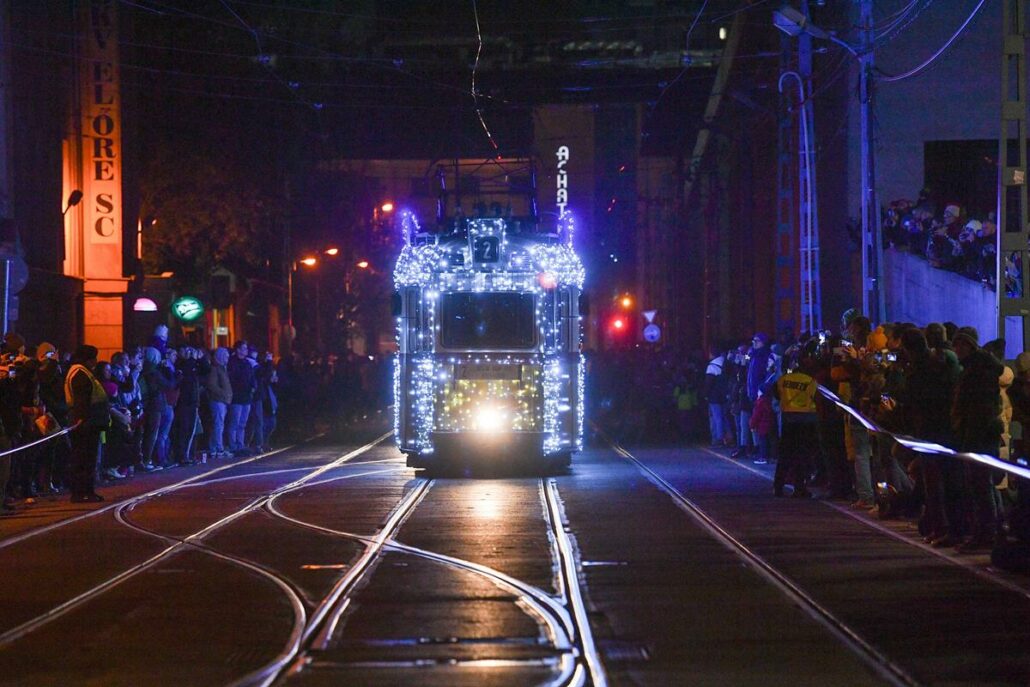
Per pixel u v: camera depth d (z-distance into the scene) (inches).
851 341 947.3
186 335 1539.1
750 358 1280.8
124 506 901.8
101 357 1829.5
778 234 1529.3
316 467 1244.5
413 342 1138.0
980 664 416.2
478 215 1309.1
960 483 668.7
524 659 427.8
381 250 3533.5
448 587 560.1
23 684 402.9
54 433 919.7
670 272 3732.8
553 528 757.9
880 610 504.1
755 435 1307.8
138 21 2071.9
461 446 1123.9
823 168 1790.1
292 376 1881.2
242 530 762.8
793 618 490.3
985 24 1690.5
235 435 1433.3
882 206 1695.4
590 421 2098.9
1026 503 591.5
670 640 454.3
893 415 780.0
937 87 1697.8
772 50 2003.0
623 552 658.8
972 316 1536.7
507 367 1127.6
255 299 2719.0
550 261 1136.2
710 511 839.7
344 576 592.7
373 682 398.0
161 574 605.0
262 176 2178.9
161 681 404.2
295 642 455.5
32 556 666.8
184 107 2112.5
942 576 581.6
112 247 1827.0
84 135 1815.9
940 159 1705.2
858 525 765.9
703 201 3201.3
